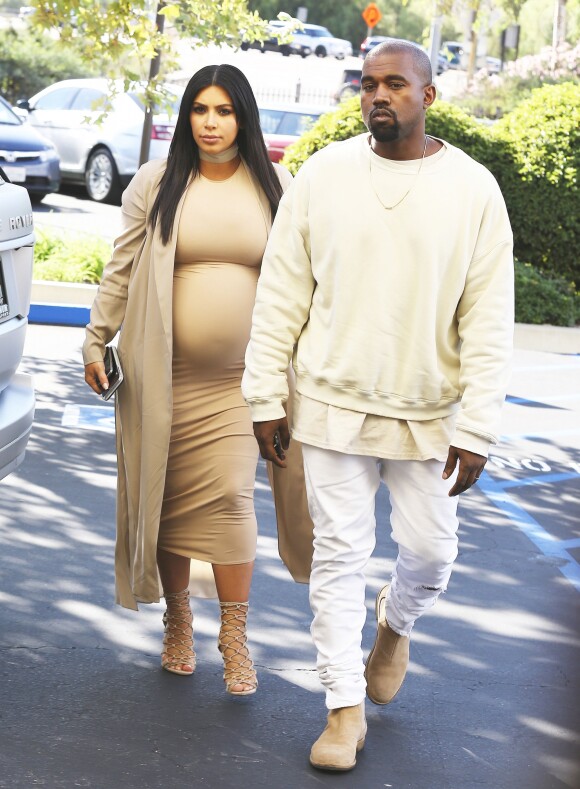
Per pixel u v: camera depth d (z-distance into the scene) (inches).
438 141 150.8
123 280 178.9
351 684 154.9
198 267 173.9
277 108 827.4
